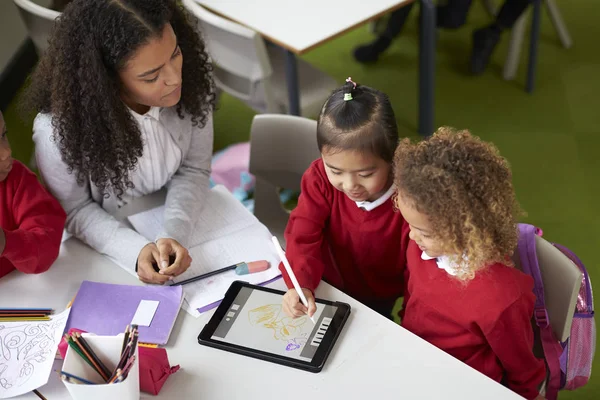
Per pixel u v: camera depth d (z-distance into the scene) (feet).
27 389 3.86
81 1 4.42
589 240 7.93
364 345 4.06
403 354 3.99
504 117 9.87
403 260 5.00
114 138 4.83
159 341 4.12
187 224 5.08
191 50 5.08
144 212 5.33
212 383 3.89
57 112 4.68
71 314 4.33
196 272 4.67
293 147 5.91
